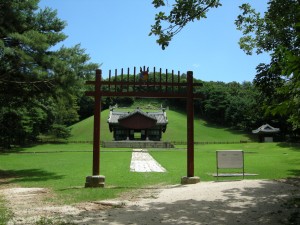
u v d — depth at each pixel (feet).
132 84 45.73
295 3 33.76
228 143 210.18
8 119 141.49
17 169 73.87
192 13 28.71
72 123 324.60
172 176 57.77
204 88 345.51
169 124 281.33
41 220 24.41
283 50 16.90
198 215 26.43
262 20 43.78
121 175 59.62
